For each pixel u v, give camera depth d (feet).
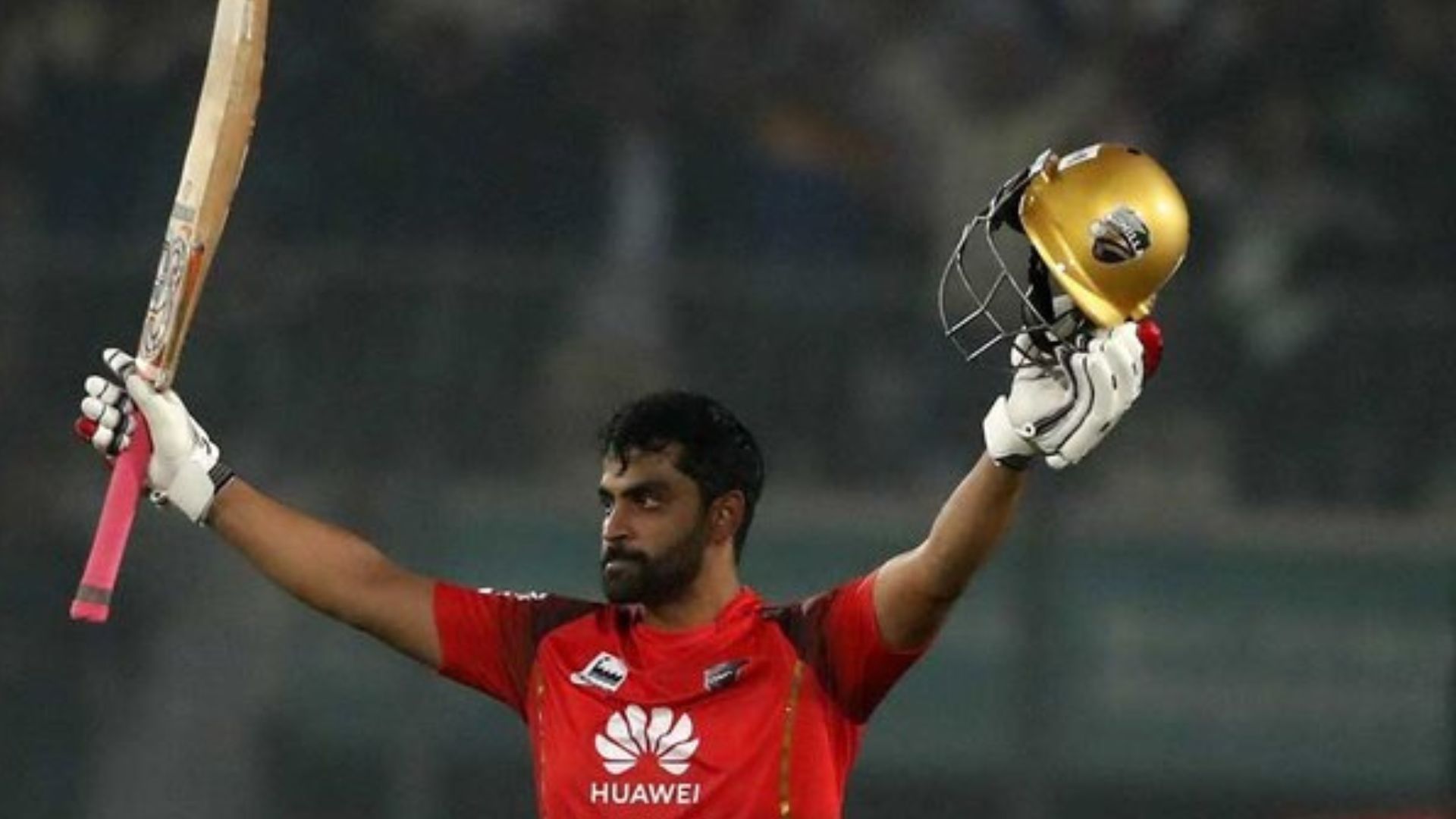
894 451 138.21
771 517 136.98
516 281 138.82
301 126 150.71
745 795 65.57
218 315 138.72
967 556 64.08
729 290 139.23
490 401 138.31
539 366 138.21
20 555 142.00
